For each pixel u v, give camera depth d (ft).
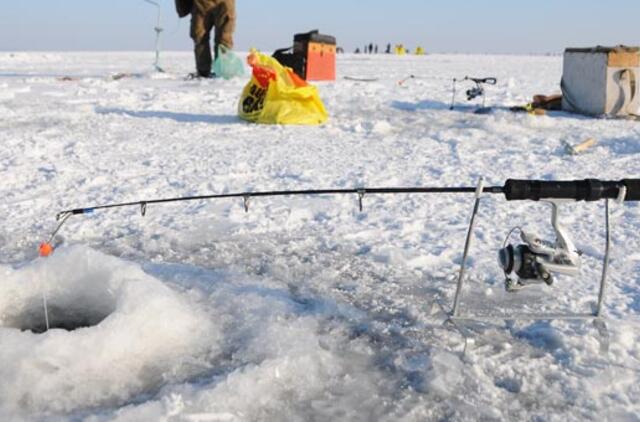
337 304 10.66
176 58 142.41
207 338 9.19
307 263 12.84
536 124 32.27
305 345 9.02
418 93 50.39
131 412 7.33
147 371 8.39
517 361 8.84
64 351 8.14
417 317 10.26
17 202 17.22
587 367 8.63
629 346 9.16
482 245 13.87
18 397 7.72
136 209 16.55
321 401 7.88
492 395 8.04
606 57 35.47
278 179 19.98
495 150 25.27
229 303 10.36
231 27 64.54
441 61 138.31
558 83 65.36
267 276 12.10
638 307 10.53
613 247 13.60
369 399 7.97
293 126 31.76
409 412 7.71
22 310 10.00
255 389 7.96
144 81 60.49
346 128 31.42
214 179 19.88
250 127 31.45
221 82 59.26
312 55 62.49
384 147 26.07
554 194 8.48
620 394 8.02
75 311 10.13
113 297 9.73
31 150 24.17
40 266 10.29
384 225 15.37
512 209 16.58
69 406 7.65
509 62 138.10
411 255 13.09
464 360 8.83
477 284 11.73
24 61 115.75
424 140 27.81
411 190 9.40
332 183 19.47
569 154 24.22
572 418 7.57
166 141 27.04
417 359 8.93
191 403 7.60
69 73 73.20
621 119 34.83
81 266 10.19
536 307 10.62
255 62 33.22
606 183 8.52
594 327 9.67
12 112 34.96
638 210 16.24
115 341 8.46
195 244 14.01
